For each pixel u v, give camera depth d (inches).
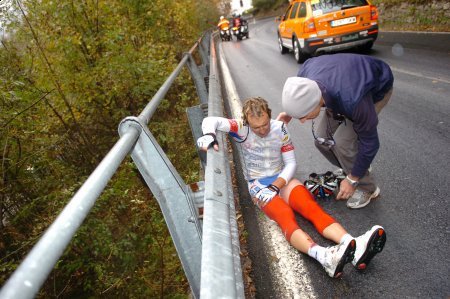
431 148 142.2
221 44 859.4
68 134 209.0
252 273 95.5
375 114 86.8
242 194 135.0
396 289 82.0
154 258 154.8
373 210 112.2
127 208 188.7
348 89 84.5
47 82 201.0
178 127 247.8
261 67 404.8
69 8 213.3
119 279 145.6
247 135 104.0
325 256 83.6
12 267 129.8
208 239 52.5
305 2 354.0
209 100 136.7
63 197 156.4
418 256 90.3
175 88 311.6
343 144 105.1
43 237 31.0
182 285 135.0
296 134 185.2
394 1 462.9
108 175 46.7
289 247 101.6
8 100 154.4
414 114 179.9
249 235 110.8
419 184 120.2
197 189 74.9
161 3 321.4
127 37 239.9
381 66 93.8
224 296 43.1
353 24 334.0
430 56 297.3
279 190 98.8
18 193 171.8
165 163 68.5
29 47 199.8
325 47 343.6
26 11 197.6
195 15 648.4
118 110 235.3
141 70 218.4
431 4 382.0
